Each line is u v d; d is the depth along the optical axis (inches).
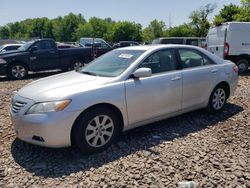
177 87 209.6
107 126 179.0
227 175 149.9
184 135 201.9
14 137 201.5
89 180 146.6
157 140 193.2
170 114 211.8
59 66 543.5
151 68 200.8
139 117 192.2
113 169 156.3
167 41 800.3
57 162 165.6
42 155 174.1
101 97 172.2
